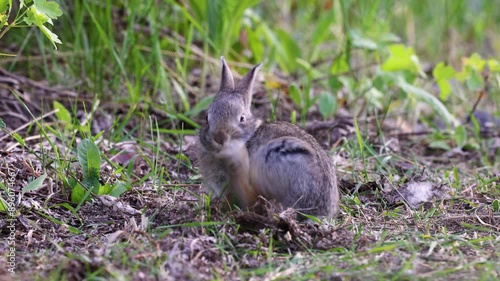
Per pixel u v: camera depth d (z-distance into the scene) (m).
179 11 15.20
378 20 17.11
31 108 12.89
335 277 7.36
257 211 8.91
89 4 14.18
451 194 10.48
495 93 15.04
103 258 7.54
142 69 13.19
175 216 8.84
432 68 16.22
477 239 8.48
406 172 11.60
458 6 18.31
